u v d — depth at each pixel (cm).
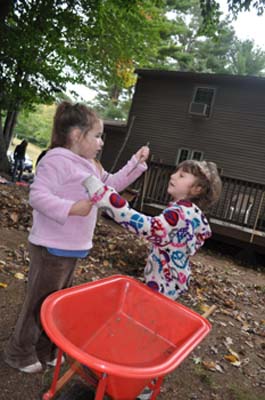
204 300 443
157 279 187
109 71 1794
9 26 1319
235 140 1457
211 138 1505
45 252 183
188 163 193
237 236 825
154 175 940
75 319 154
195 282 498
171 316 166
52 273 185
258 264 821
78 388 146
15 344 202
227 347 320
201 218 187
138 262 494
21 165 1322
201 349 305
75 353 111
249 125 1432
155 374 111
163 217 171
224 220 889
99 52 1659
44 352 210
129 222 159
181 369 265
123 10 1477
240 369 288
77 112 178
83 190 177
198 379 258
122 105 4003
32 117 4362
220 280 566
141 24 1642
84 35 1462
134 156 223
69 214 162
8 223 534
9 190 867
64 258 185
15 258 392
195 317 161
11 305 285
